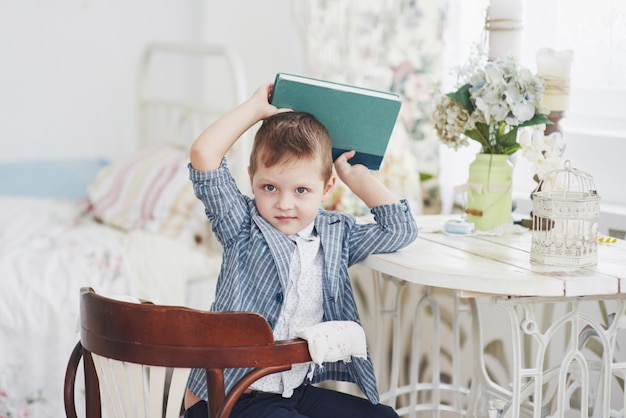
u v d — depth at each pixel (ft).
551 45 7.61
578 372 5.32
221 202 5.04
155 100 10.64
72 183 10.71
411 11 8.01
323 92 4.99
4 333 7.50
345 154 5.30
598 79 7.36
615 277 4.59
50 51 11.06
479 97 5.49
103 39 11.20
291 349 4.33
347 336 4.51
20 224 9.13
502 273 4.63
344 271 5.17
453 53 7.97
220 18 10.55
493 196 5.79
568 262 4.81
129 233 8.71
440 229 5.91
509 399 5.90
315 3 8.55
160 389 4.31
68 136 11.25
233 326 4.21
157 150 9.80
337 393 5.17
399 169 7.61
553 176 5.50
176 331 4.19
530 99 5.42
